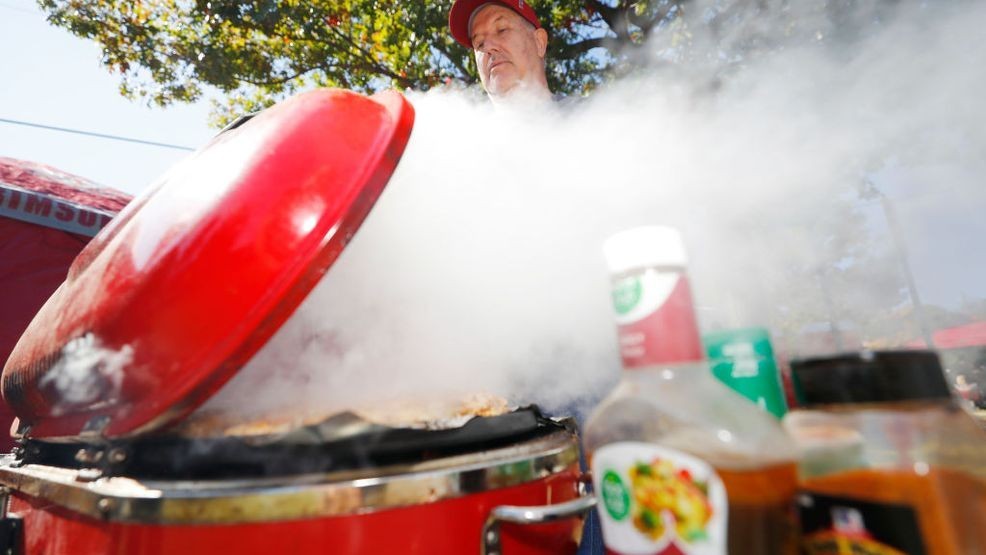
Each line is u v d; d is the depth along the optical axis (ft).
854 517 1.38
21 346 2.87
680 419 1.48
